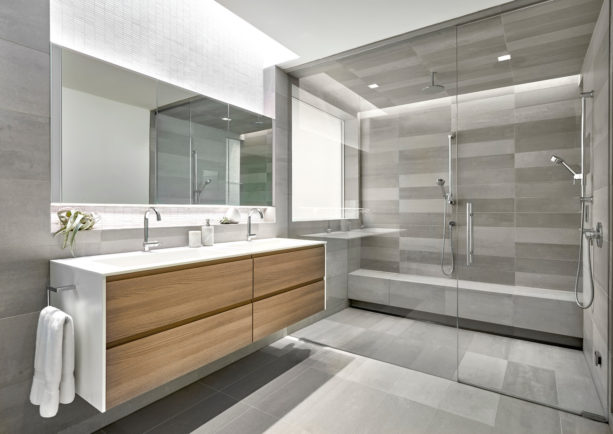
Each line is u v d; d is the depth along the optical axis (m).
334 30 2.49
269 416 1.94
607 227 1.84
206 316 1.87
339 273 2.93
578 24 1.99
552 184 2.06
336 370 2.52
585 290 1.99
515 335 2.19
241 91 2.90
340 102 2.91
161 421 1.89
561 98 2.03
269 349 2.91
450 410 2.00
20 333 1.56
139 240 2.07
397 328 2.63
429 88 2.49
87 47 1.94
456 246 2.38
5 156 1.51
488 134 2.25
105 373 1.39
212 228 2.41
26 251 1.58
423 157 2.51
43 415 1.41
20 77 1.55
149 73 2.24
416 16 2.30
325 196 2.99
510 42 2.19
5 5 1.50
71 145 1.83
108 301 1.40
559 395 2.03
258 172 2.98
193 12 2.53
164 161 2.29
